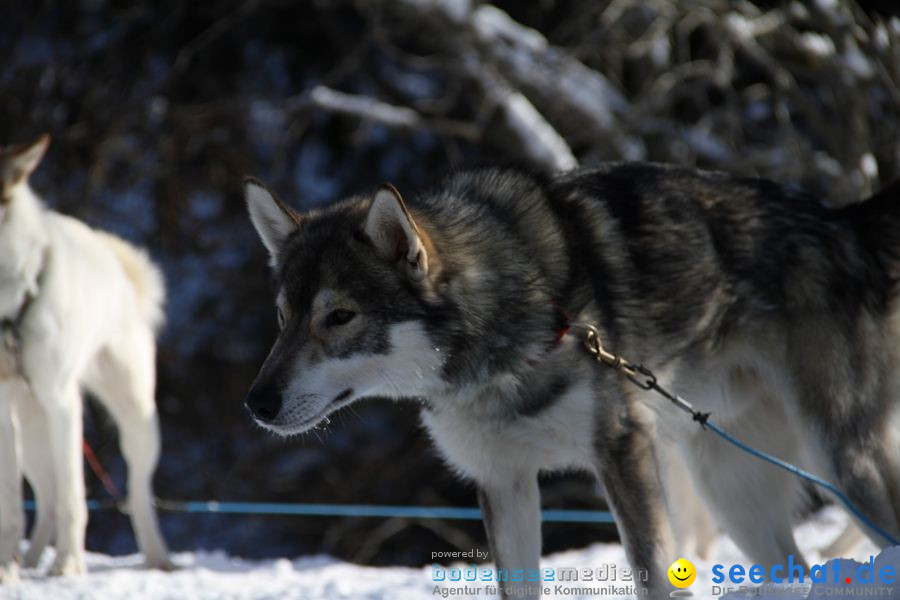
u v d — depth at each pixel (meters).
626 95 32.81
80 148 34.47
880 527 11.55
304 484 34.62
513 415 10.42
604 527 32.31
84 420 32.56
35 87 34.03
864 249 12.15
